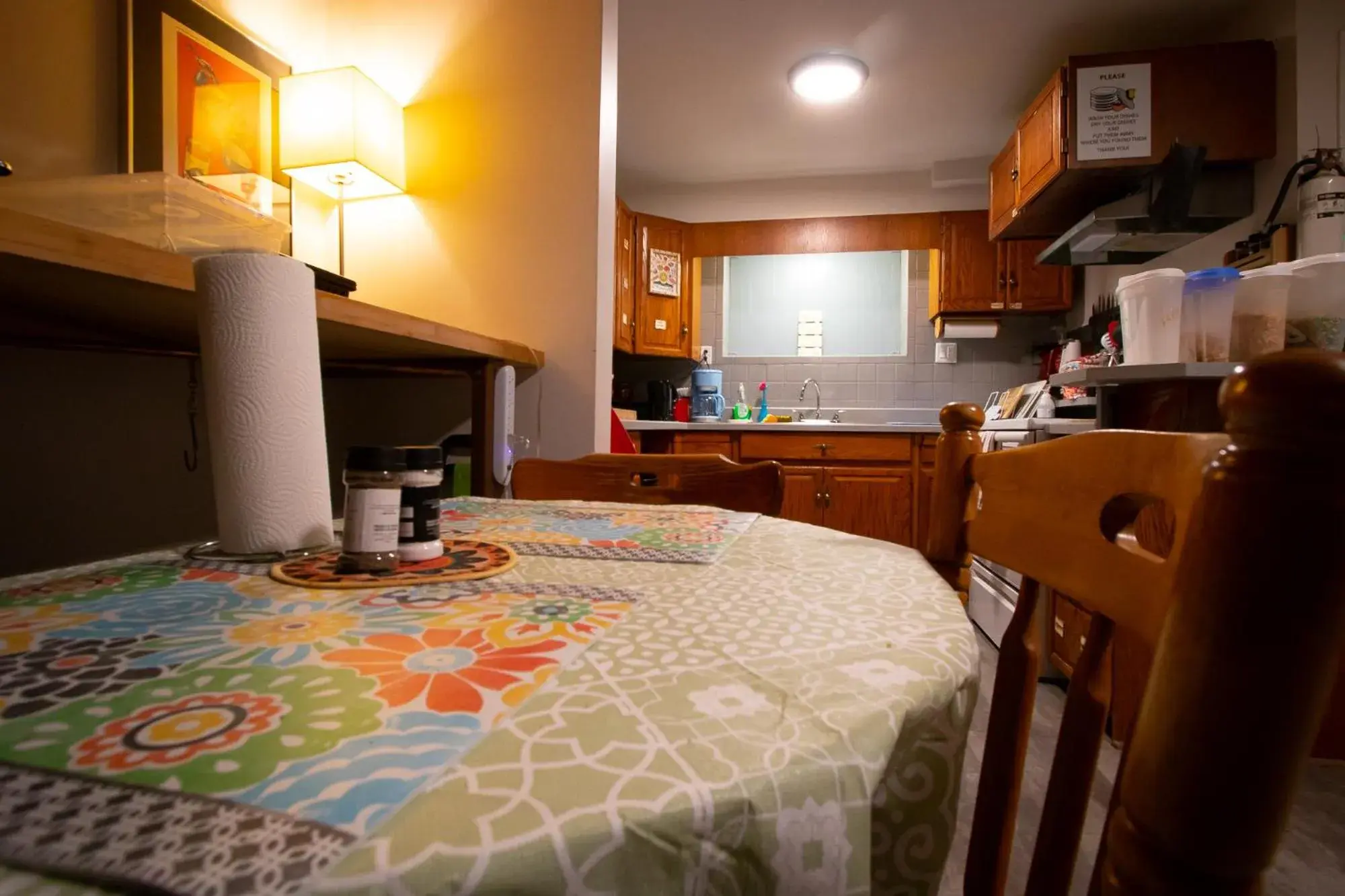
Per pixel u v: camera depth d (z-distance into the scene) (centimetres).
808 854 25
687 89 302
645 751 26
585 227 192
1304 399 18
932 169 383
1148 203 238
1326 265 136
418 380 206
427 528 61
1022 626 57
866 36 261
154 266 89
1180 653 21
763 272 421
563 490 124
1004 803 56
